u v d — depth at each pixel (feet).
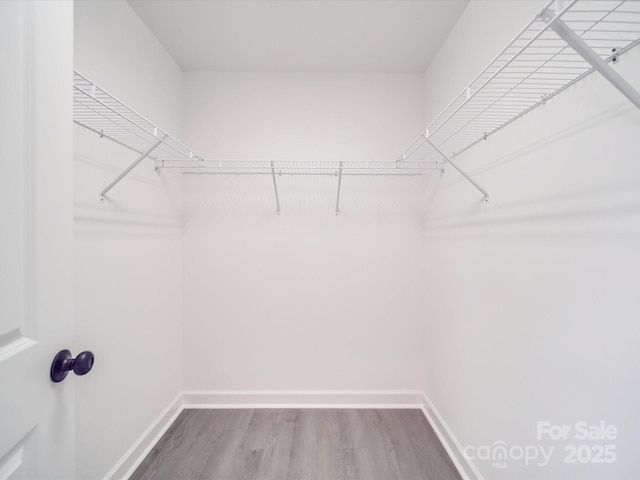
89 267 3.57
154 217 5.04
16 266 1.43
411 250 6.11
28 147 1.50
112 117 3.93
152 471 4.32
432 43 5.14
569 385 2.51
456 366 4.58
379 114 6.04
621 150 2.07
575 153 2.44
